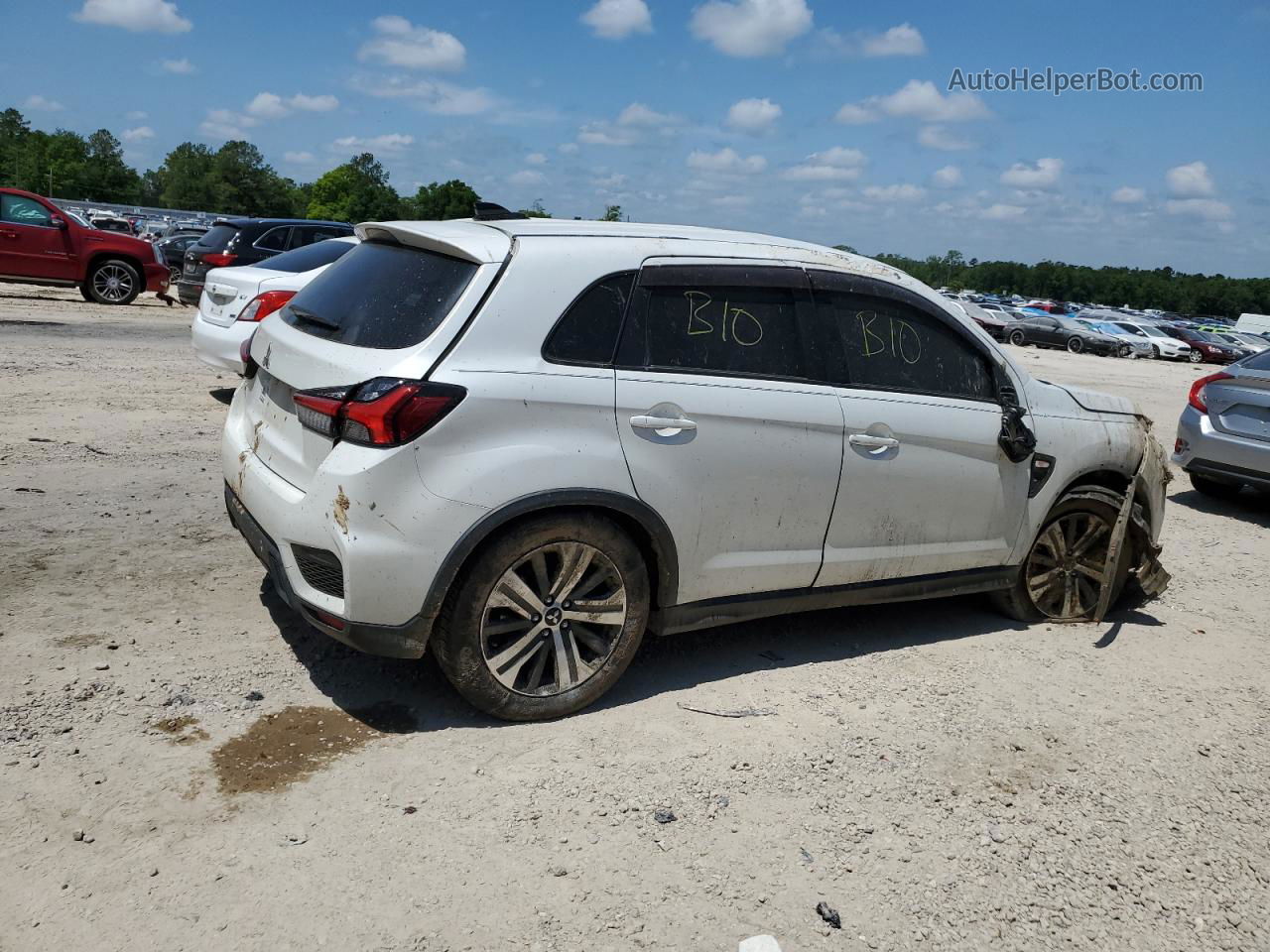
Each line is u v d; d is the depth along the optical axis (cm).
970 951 284
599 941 272
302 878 285
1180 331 4334
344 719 373
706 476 394
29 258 1727
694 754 371
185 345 1355
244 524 405
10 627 418
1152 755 403
